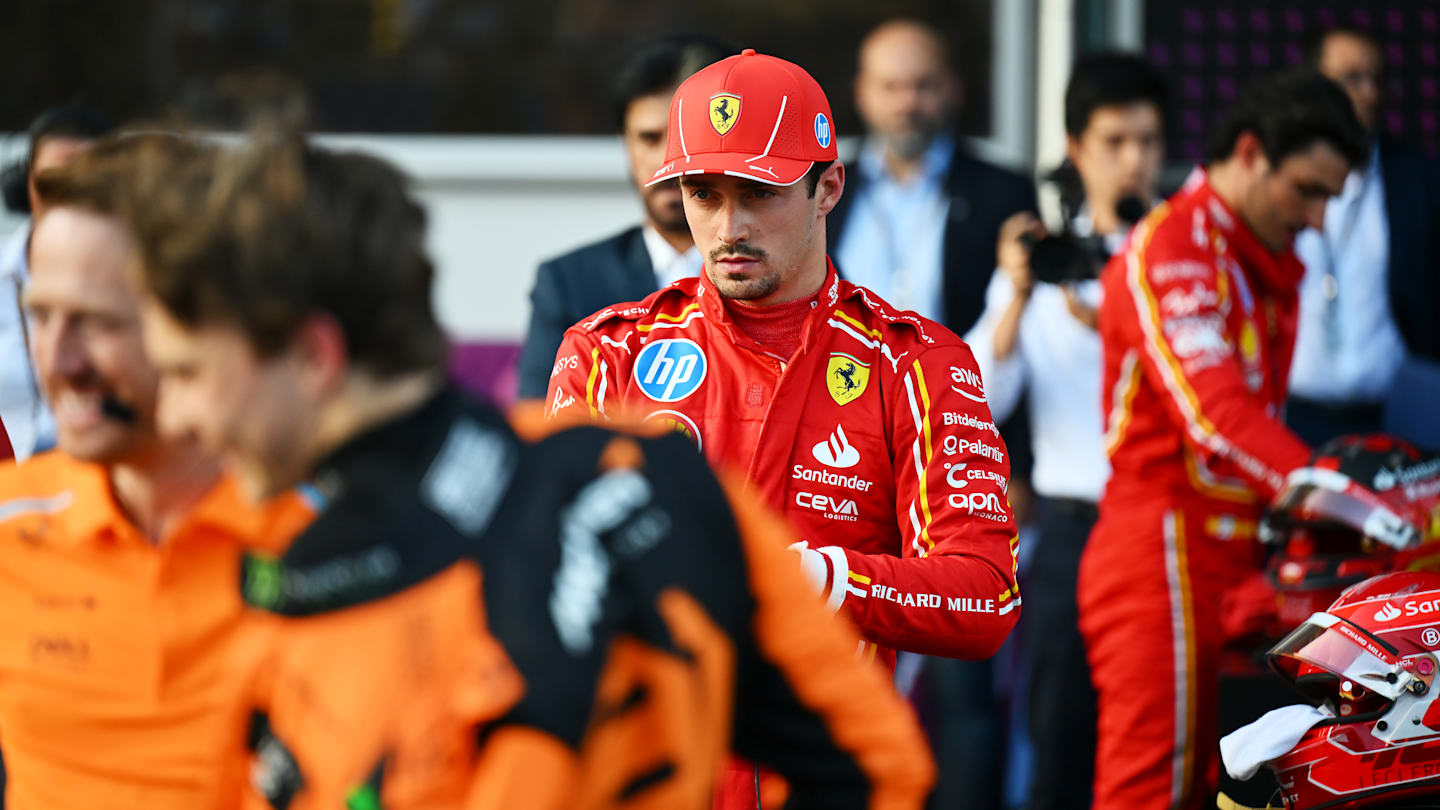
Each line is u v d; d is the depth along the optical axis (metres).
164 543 6.07
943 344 8.02
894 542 8.03
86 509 6.12
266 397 4.43
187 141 5.68
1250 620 10.23
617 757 4.39
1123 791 11.88
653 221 11.68
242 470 4.65
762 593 4.90
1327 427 15.98
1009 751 16.19
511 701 4.24
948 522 7.70
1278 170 11.50
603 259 11.80
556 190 17.97
